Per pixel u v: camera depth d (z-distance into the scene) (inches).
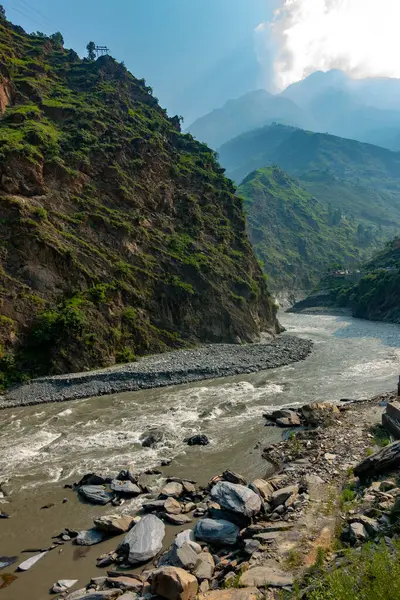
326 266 7780.5
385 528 456.4
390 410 879.7
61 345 1434.5
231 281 2354.8
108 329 1619.1
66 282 1642.5
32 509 639.1
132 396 1257.4
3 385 1268.5
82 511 632.4
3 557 528.7
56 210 1819.6
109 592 427.8
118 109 2672.2
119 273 1835.6
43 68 2684.5
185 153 2982.3
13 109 2154.3
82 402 1206.3
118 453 842.8
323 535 480.1
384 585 292.4
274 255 7455.7
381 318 3599.9
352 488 609.0
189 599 395.2
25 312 1460.4
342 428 902.4
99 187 2074.3
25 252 1576.0
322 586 352.8
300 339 2357.3
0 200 1621.6
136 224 2091.5
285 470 716.0
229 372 1515.7
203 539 520.4
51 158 1893.5
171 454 834.2
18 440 921.5
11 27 3110.2
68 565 505.7
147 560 501.4
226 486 610.5
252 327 2262.6
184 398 1222.3
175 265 2110.0
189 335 1984.5
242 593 376.8
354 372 1512.1
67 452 851.4
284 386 1339.8
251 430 955.3
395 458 613.9
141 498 665.0
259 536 499.8
